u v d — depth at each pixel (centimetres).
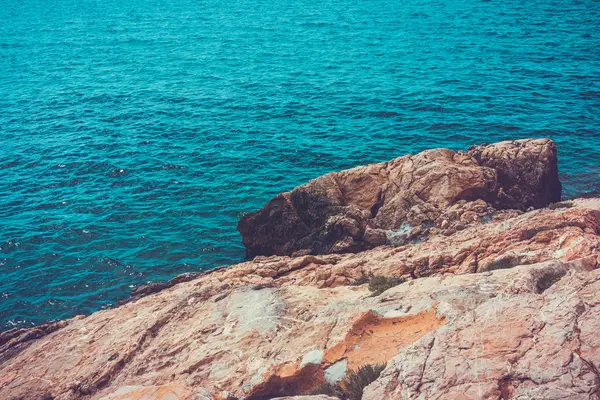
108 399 1337
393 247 2598
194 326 1923
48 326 2350
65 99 5969
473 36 7769
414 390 1061
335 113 5144
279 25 9375
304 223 2934
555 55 6612
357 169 2991
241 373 1521
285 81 6184
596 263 1705
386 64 6619
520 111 4941
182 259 3122
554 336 1063
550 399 946
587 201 2589
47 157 4506
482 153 3025
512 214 2667
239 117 5184
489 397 993
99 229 3444
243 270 2528
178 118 5247
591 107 4956
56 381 1839
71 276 3022
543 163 2917
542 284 1579
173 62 7300
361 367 1298
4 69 7344
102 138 4847
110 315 2264
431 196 2800
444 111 5019
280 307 1894
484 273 1741
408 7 10462
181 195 3825
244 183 3944
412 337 1420
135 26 10056
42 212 3681
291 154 4353
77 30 9931
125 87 6306
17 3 13962
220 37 8675
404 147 4372
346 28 8800
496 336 1113
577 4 9794
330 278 2244
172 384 1337
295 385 1418
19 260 3178
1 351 2208
